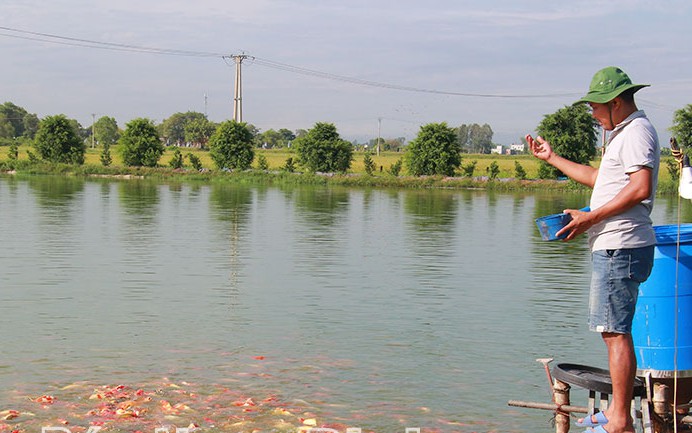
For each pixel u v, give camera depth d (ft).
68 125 202.69
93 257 47.70
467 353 26.99
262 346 27.37
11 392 21.84
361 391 22.63
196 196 111.34
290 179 168.86
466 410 21.27
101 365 24.62
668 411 14.30
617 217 13.88
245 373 24.12
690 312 14.48
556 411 15.39
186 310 33.04
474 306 35.14
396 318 32.32
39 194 105.70
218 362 25.25
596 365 25.67
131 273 42.14
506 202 115.03
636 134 13.75
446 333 29.84
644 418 14.42
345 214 85.66
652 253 14.02
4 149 310.65
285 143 607.78
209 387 22.66
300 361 25.57
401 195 129.39
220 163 197.88
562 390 15.38
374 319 32.07
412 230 69.31
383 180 165.27
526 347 27.94
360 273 44.01
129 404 20.89
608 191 14.08
